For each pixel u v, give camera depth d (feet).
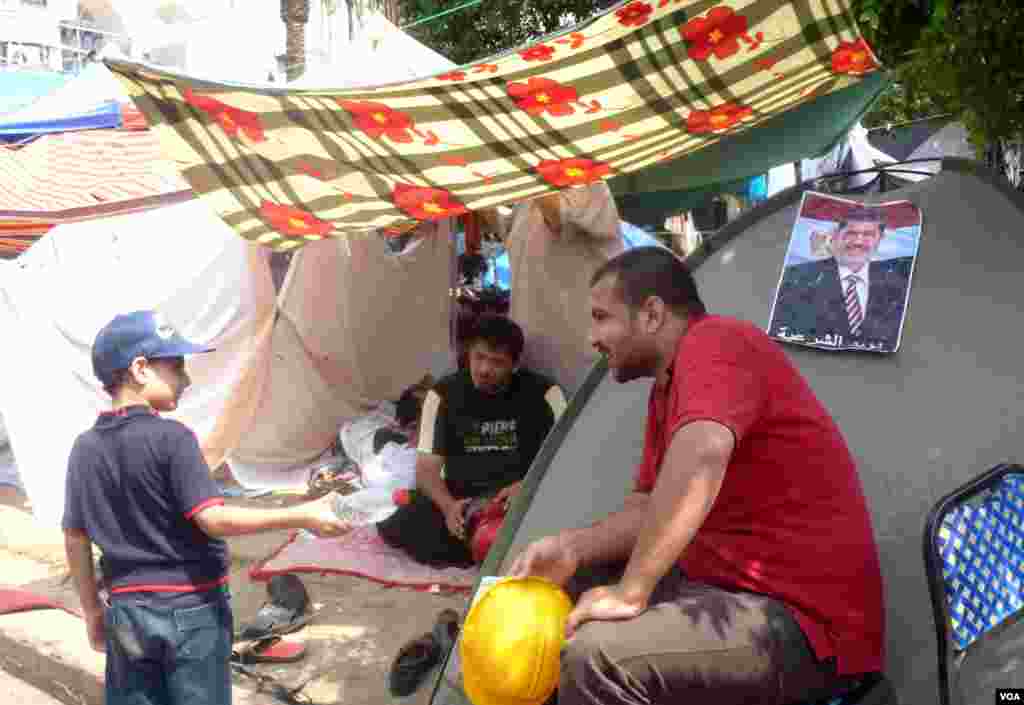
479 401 16.02
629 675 7.26
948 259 10.19
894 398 9.87
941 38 12.55
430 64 19.77
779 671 7.40
